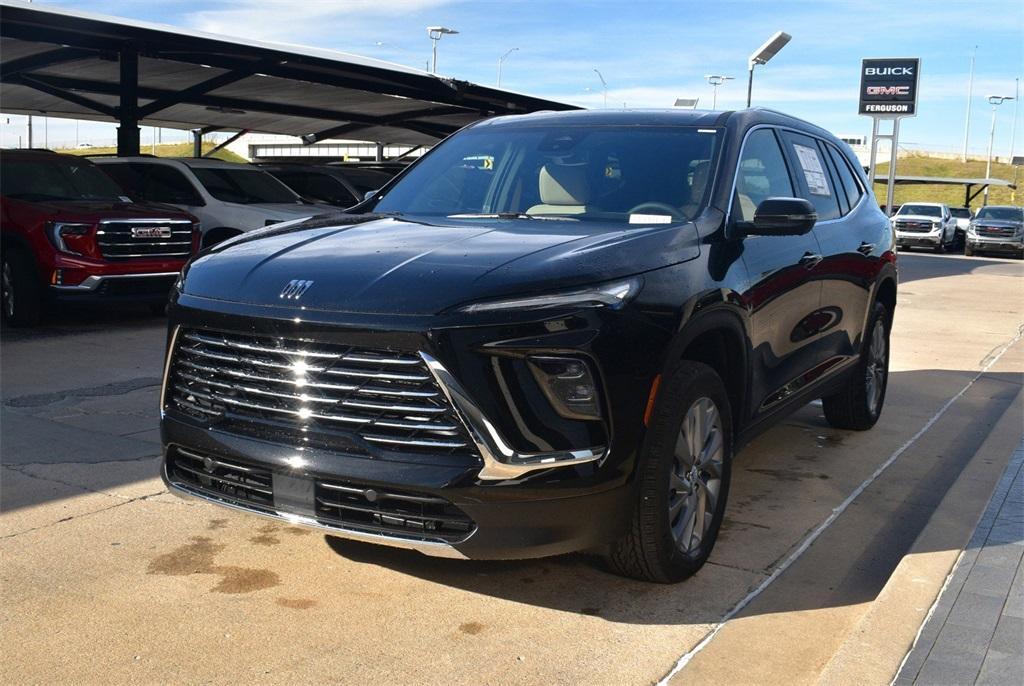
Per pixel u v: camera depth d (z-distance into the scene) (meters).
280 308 3.47
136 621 3.54
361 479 3.31
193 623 3.53
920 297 16.56
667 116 4.96
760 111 5.24
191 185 12.98
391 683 3.13
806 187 5.51
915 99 31.08
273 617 3.59
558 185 4.61
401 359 3.28
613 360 3.41
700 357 4.22
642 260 3.73
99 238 10.09
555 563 4.13
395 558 4.16
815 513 4.95
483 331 3.26
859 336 6.12
